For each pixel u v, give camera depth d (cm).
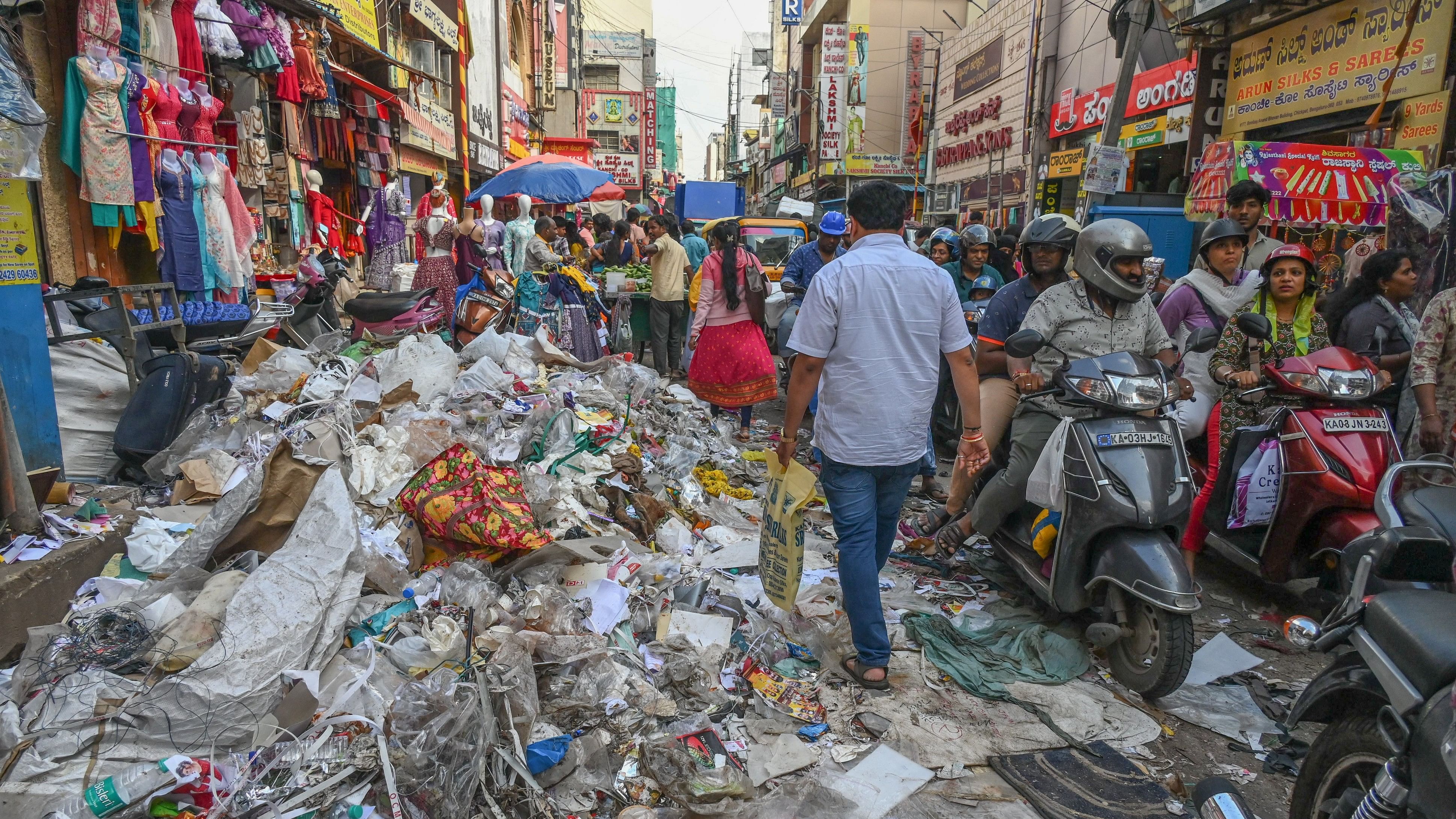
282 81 889
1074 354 393
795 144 5184
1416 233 601
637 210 1602
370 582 328
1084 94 1842
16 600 284
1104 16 1764
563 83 4178
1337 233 829
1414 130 853
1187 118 1356
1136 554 333
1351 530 373
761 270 710
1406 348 486
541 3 3127
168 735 243
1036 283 470
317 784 235
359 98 1223
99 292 450
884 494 351
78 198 621
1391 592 209
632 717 293
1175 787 284
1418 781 177
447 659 296
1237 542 445
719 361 711
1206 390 470
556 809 254
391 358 558
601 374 684
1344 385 386
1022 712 331
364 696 269
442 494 374
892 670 358
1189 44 1313
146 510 378
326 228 1034
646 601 368
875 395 329
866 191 336
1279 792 287
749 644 355
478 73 2139
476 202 1302
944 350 337
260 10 848
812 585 425
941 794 281
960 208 2817
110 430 457
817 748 304
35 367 380
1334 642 218
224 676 255
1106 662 373
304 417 482
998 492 411
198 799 230
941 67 3092
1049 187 1984
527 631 308
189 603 295
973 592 440
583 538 392
